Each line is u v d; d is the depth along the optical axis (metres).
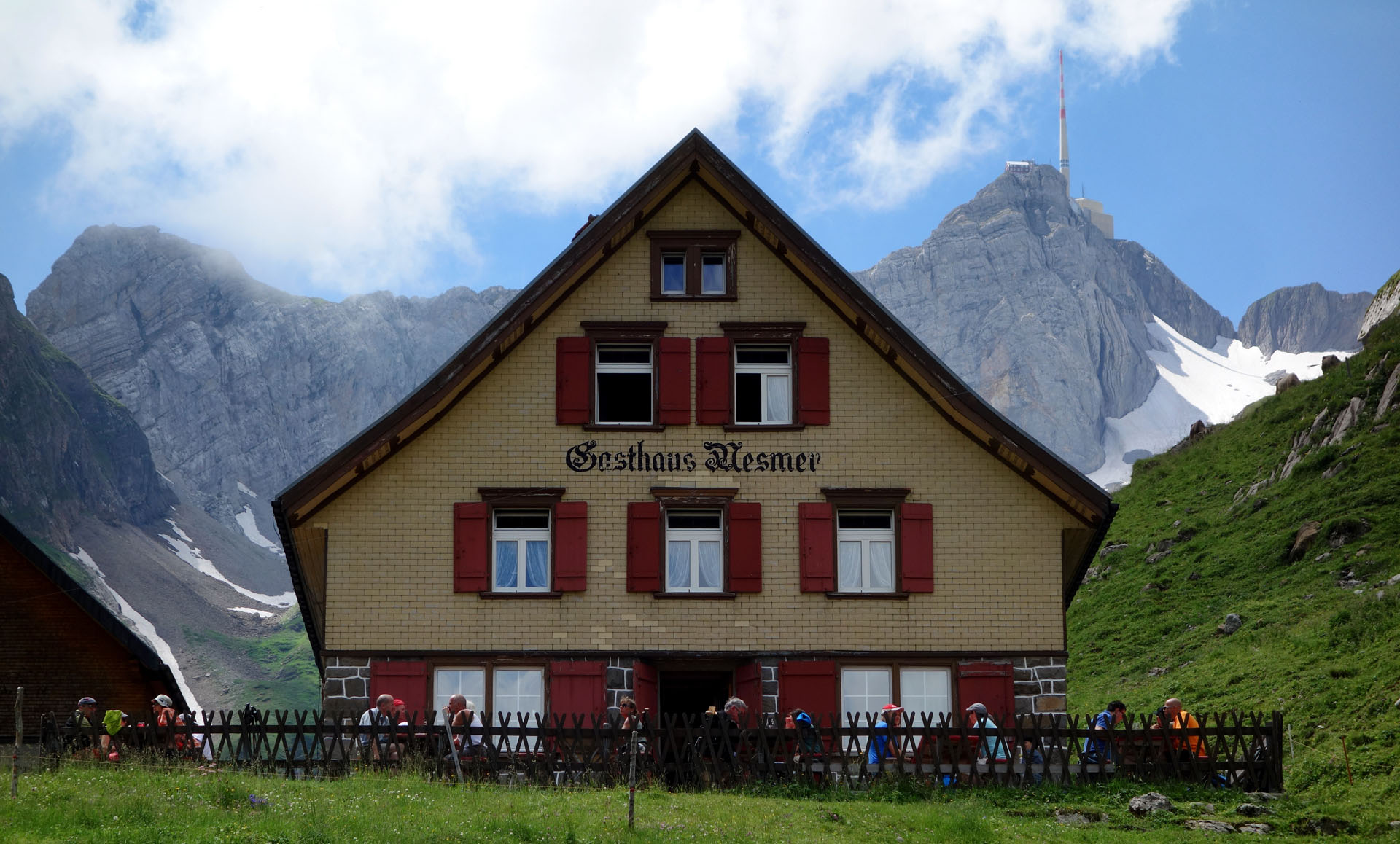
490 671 27.30
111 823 16.41
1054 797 22.05
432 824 16.97
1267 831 20.59
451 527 27.83
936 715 27.34
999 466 28.36
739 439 28.45
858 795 21.97
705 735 22.45
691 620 27.70
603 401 28.91
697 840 17.34
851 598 27.81
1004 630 27.70
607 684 27.33
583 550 27.77
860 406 28.59
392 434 27.56
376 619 27.38
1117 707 23.80
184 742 21.70
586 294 28.95
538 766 22.06
